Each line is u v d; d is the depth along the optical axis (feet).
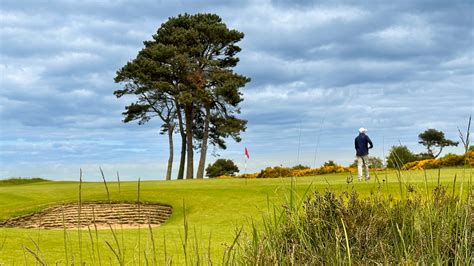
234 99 159.74
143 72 161.58
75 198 76.64
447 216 13.37
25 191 93.45
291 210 14.84
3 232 35.83
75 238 35.06
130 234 38.73
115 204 71.92
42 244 31.86
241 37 168.66
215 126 174.70
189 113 170.09
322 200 15.30
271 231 14.11
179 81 167.94
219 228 42.42
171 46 161.48
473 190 14.29
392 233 13.94
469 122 11.18
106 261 26.48
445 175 62.59
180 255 26.50
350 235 13.82
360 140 67.46
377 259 12.38
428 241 11.93
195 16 171.42
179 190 76.89
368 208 15.24
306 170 126.72
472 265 11.36
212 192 72.54
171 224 60.18
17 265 26.21
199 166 170.71
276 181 80.79
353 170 121.90
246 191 70.23
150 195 75.31
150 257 25.98
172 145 173.88
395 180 54.08
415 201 14.67
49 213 68.54
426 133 165.48
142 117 168.96
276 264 11.48
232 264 12.91
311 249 13.21
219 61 167.12
